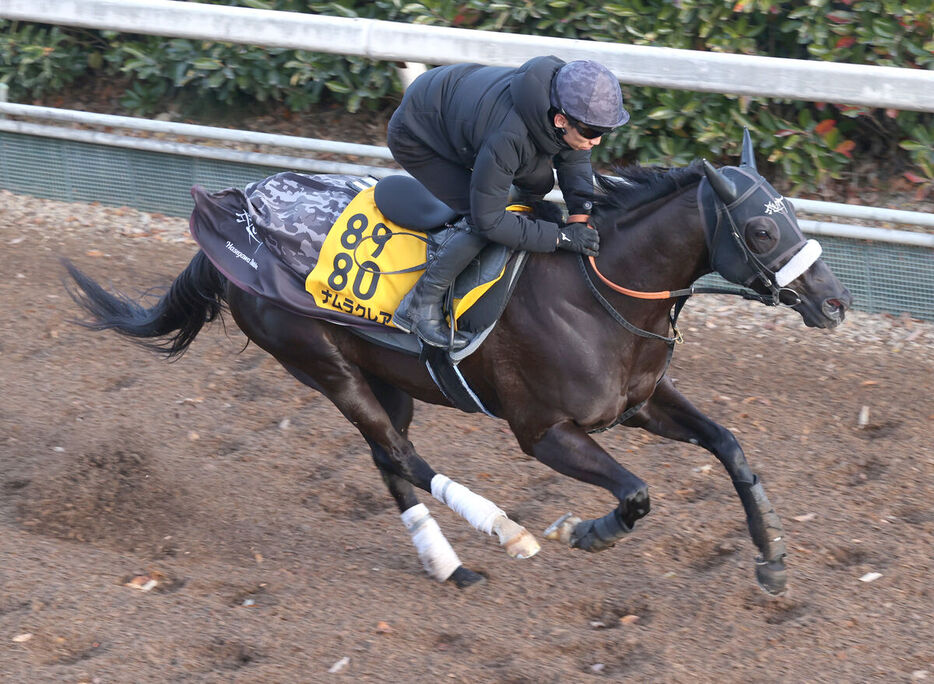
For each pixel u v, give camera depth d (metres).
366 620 6.79
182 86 14.62
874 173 12.09
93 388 10.01
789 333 10.67
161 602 6.92
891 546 7.39
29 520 8.03
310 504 8.40
